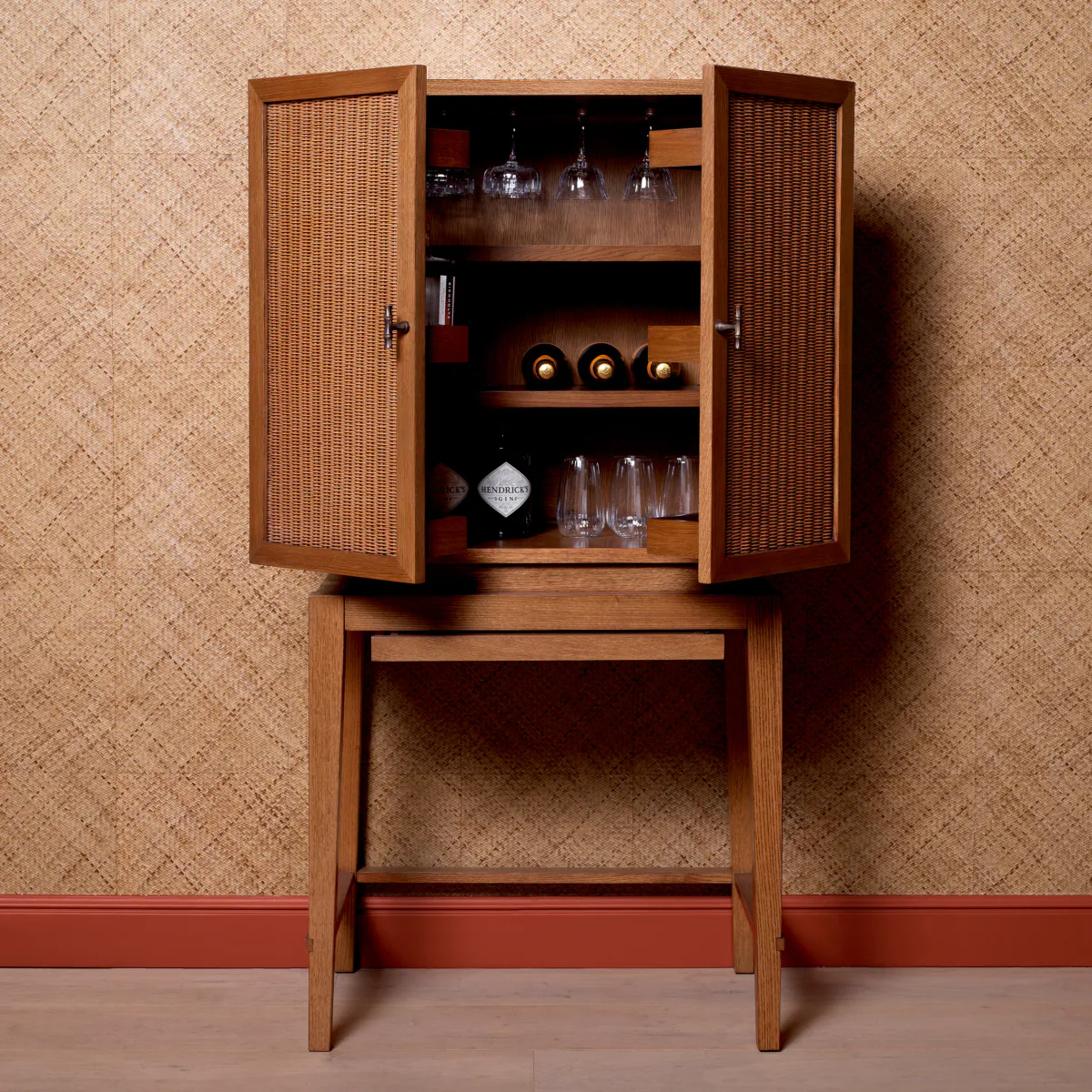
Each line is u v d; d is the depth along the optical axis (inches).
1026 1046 84.2
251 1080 79.2
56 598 95.5
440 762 97.0
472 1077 79.7
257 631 95.8
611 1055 82.7
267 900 96.8
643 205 92.2
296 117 75.7
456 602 80.8
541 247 81.0
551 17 92.4
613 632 82.4
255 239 78.0
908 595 96.1
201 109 92.4
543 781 97.3
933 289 94.1
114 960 96.7
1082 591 96.0
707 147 72.2
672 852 97.9
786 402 78.4
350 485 76.7
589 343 93.1
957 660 96.7
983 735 97.0
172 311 93.7
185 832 97.1
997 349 94.6
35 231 93.2
